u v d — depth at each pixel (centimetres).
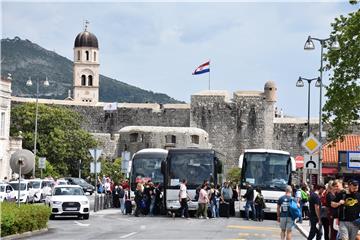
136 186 5419
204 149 5109
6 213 3086
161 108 15850
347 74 4575
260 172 5181
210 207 5012
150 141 14212
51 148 12081
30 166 3719
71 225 4097
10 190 5938
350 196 2539
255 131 15225
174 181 5009
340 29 4641
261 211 4900
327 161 8712
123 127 15588
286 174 5172
